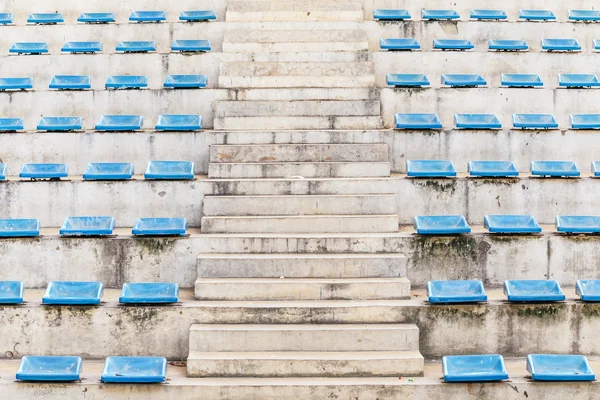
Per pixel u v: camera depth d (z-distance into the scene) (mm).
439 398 9930
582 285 11328
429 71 17094
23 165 13719
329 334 10664
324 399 9953
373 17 19188
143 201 13375
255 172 13883
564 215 13258
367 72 16797
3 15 19000
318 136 14656
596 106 15984
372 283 11469
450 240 12203
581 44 18391
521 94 15883
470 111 15883
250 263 11820
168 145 14641
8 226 12445
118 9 19391
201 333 10641
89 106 15898
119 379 9844
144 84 16422
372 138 14648
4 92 15852
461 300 10992
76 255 12227
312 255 12055
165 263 12242
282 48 17594
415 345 10695
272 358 10336
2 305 11055
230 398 9930
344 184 13367
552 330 11047
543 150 14641
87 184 13367
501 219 12562
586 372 9930
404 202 13367
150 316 11008
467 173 14430
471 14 19062
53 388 9906
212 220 12727
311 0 19000
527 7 19641
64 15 19344
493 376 9836
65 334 11000
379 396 9953
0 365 10695
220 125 15242
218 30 18266
